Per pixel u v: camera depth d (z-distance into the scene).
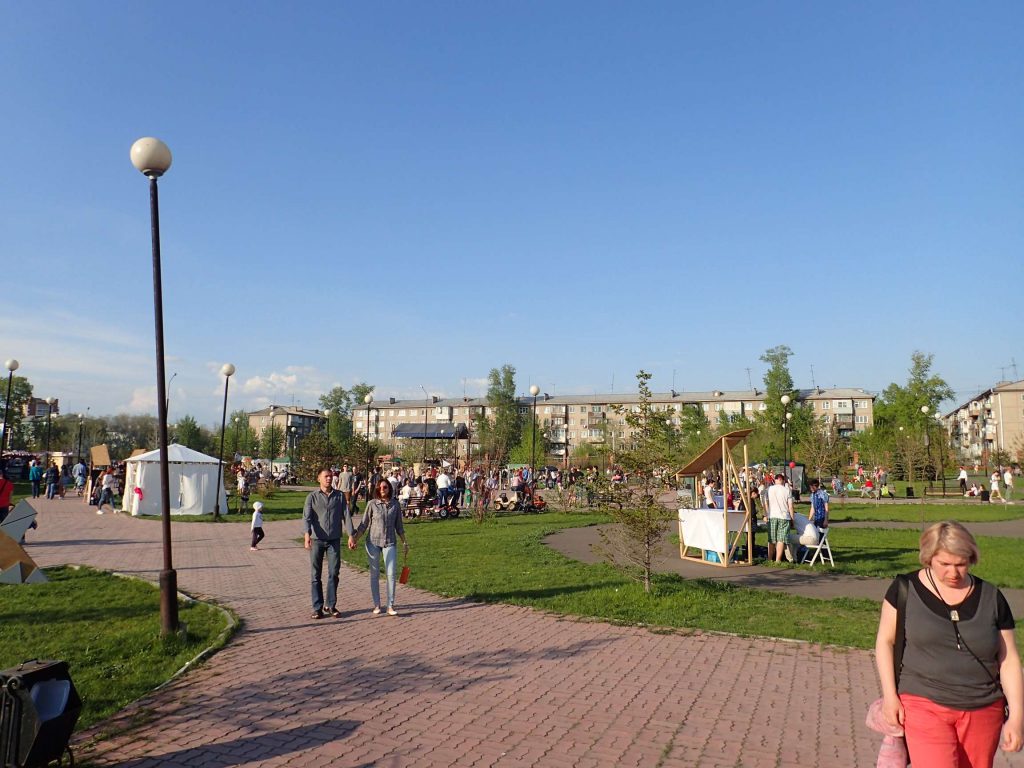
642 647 7.95
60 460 49.53
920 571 3.45
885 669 3.37
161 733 5.37
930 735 3.20
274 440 93.38
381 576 13.10
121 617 9.38
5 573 12.05
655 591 10.91
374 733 5.38
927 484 49.22
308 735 5.34
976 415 112.62
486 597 10.74
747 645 8.03
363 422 128.00
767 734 5.38
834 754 5.00
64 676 4.57
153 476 28.64
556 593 11.02
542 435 81.50
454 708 5.95
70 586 11.88
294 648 7.88
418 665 7.22
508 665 7.23
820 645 8.00
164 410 8.34
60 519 25.12
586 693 6.34
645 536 10.77
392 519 9.88
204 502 29.16
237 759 4.90
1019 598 10.83
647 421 10.99
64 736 4.46
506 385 100.25
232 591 11.50
